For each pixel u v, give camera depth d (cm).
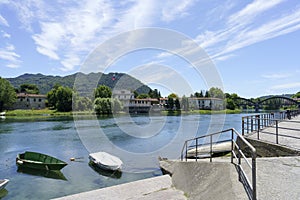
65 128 2864
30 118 4425
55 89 6347
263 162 491
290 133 973
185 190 549
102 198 566
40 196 821
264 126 1295
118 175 983
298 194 323
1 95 5966
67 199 564
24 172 1111
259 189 345
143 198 546
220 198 362
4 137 2223
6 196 824
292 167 450
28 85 9388
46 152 1545
